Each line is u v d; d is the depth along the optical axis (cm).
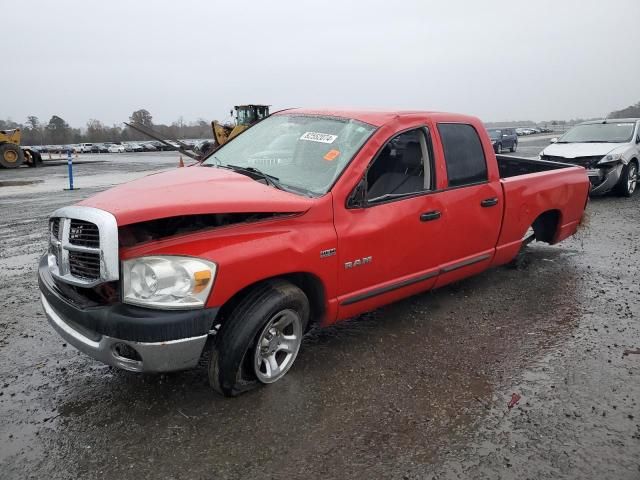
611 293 519
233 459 262
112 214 264
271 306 304
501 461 267
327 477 252
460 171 435
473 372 357
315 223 329
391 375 349
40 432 282
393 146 408
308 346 389
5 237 784
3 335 408
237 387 309
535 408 314
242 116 2791
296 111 453
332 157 367
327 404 312
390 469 259
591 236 764
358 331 418
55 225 310
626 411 313
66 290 298
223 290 281
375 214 363
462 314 460
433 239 409
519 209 498
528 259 635
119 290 272
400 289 396
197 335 276
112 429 285
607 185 1064
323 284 337
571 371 360
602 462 268
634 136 1145
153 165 3008
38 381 336
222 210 287
